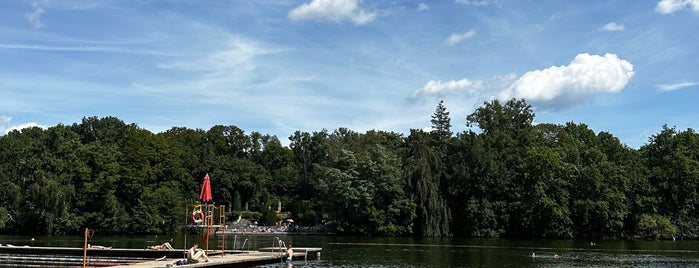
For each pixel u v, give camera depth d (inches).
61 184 3550.7
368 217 3607.3
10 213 3481.8
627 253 2159.2
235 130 6323.8
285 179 5536.4
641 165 3705.7
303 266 1619.1
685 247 2559.1
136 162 3924.7
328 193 3836.1
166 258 1663.4
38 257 1737.2
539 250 2299.5
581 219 3491.6
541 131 4370.1
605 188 3417.8
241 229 4175.7
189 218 3789.4
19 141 4202.8
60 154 3789.4
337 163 4276.6
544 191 3444.9
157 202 3683.6
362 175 3730.3
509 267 1609.3
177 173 4205.2
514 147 3966.5
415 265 1657.2
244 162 5364.2
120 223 3624.5
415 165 3631.9
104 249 1800.0
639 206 3506.4
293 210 4756.4
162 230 3663.9
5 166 3754.9
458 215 3629.4
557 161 3496.6
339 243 2775.6
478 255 2027.6
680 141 3836.1
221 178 5054.1
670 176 3590.1
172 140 5039.4
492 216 3496.6
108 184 3727.9
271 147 6166.3
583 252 2201.0
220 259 1565.0
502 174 3587.6
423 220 3462.1
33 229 3491.6
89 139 5216.5
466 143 3855.8
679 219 3499.0
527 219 3452.3
